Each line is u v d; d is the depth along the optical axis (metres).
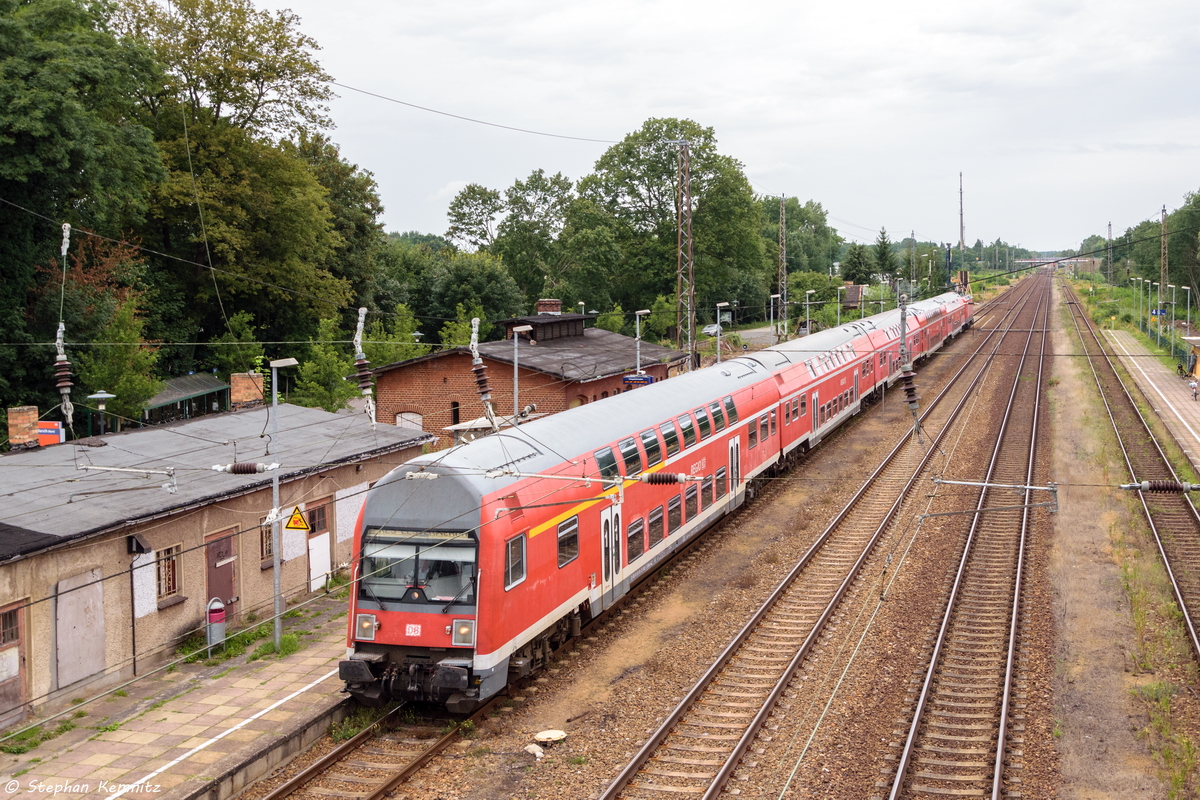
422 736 13.35
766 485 29.77
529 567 14.65
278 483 17.75
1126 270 130.75
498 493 14.19
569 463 16.72
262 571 18.97
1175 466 30.42
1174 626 17.34
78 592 14.47
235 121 47.38
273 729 12.95
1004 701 13.70
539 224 80.81
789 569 21.14
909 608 18.48
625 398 21.17
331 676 15.24
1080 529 24.12
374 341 41.72
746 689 14.71
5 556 13.06
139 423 30.86
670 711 13.86
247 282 47.66
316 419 24.97
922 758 12.37
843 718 13.55
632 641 17.08
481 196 83.38
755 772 12.00
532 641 15.15
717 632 17.30
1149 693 14.44
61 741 12.76
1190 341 52.50
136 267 37.44
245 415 24.52
